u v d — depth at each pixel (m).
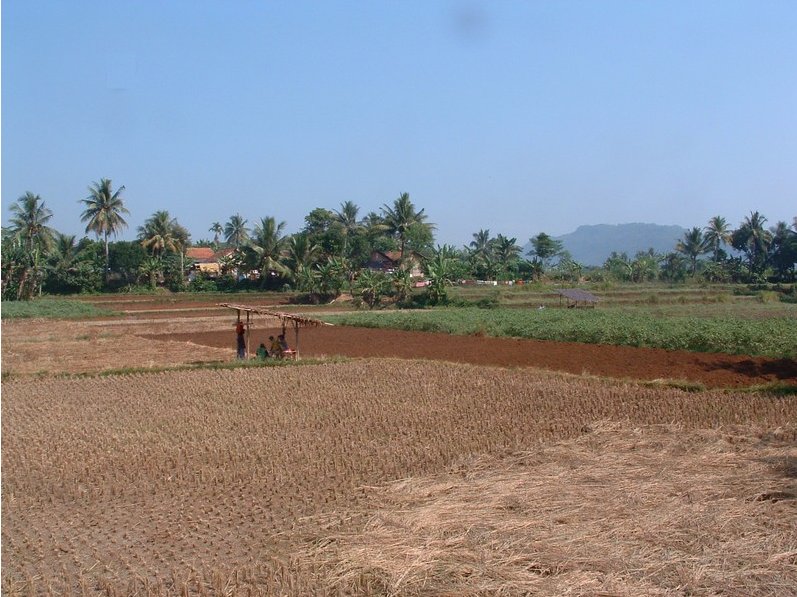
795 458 14.72
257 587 9.79
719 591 9.22
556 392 22.81
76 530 12.09
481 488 13.41
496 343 39.06
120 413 20.47
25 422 19.34
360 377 26.00
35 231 75.69
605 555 10.16
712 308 58.19
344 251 91.19
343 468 15.23
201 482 14.49
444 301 68.88
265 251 83.19
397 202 81.88
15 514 12.81
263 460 15.82
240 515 12.67
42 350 35.66
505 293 72.06
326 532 11.74
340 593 9.63
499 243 105.69
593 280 95.69
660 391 22.64
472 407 20.94
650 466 14.64
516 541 10.68
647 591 9.15
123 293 80.62
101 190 82.38
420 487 13.77
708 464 14.61
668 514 11.62
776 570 9.71
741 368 29.12
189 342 39.00
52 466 15.43
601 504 12.26
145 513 12.87
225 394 23.05
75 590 9.90
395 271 70.56
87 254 84.44
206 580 10.13
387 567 10.12
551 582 9.43
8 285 70.81
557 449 16.17
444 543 10.78
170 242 87.62
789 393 21.89
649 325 39.31
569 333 39.75
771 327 36.44
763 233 94.38
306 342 40.22
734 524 11.21
